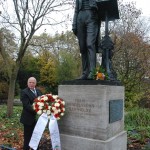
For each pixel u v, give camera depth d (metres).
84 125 6.23
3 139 8.66
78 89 6.35
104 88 5.95
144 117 11.98
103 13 6.99
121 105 6.90
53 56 40.31
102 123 5.97
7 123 12.23
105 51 6.92
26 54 34.78
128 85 19.16
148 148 7.61
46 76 40.31
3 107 20.73
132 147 7.75
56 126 6.21
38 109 6.22
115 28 20.59
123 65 19.23
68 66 38.91
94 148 6.00
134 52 19.23
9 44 18.67
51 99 6.36
